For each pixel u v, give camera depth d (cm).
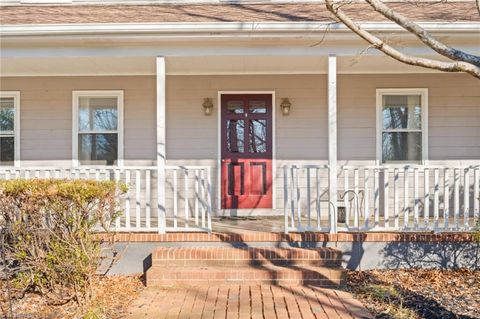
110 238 594
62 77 866
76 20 696
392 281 604
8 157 871
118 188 619
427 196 669
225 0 912
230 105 876
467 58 400
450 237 650
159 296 542
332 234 652
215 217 851
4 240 549
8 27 654
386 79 859
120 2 911
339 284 579
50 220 543
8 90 864
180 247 652
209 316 475
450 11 771
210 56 700
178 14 770
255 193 871
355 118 861
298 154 867
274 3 901
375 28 649
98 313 487
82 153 872
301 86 866
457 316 476
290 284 584
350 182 859
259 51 692
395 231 668
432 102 857
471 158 852
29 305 532
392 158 864
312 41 680
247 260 615
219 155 869
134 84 867
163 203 666
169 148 870
